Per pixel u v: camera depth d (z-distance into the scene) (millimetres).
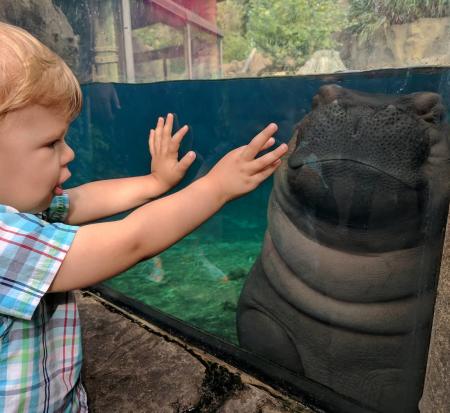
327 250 2416
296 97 3730
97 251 937
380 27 2170
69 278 935
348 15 2359
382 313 2297
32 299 891
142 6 4172
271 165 1019
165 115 7559
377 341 2359
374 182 2141
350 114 2219
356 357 2459
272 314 2871
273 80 5242
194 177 6281
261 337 3012
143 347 2238
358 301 2363
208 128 7094
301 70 3137
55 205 1354
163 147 1437
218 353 2225
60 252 910
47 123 877
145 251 1005
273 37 3162
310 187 2355
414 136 2027
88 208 1436
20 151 850
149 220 986
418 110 2043
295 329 2721
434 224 1686
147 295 5668
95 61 5117
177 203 1016
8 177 865
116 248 951
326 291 2467
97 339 2307
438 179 1809
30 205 929
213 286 6043
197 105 6867
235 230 9070
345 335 2457
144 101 7336
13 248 868
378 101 2211
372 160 2123
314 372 2688
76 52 5168
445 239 1231
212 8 3574
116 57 4863
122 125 7840
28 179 886
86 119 6824
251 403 1859
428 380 1339
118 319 2529
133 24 4387
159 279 6266
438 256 1655
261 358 2162
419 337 1780
